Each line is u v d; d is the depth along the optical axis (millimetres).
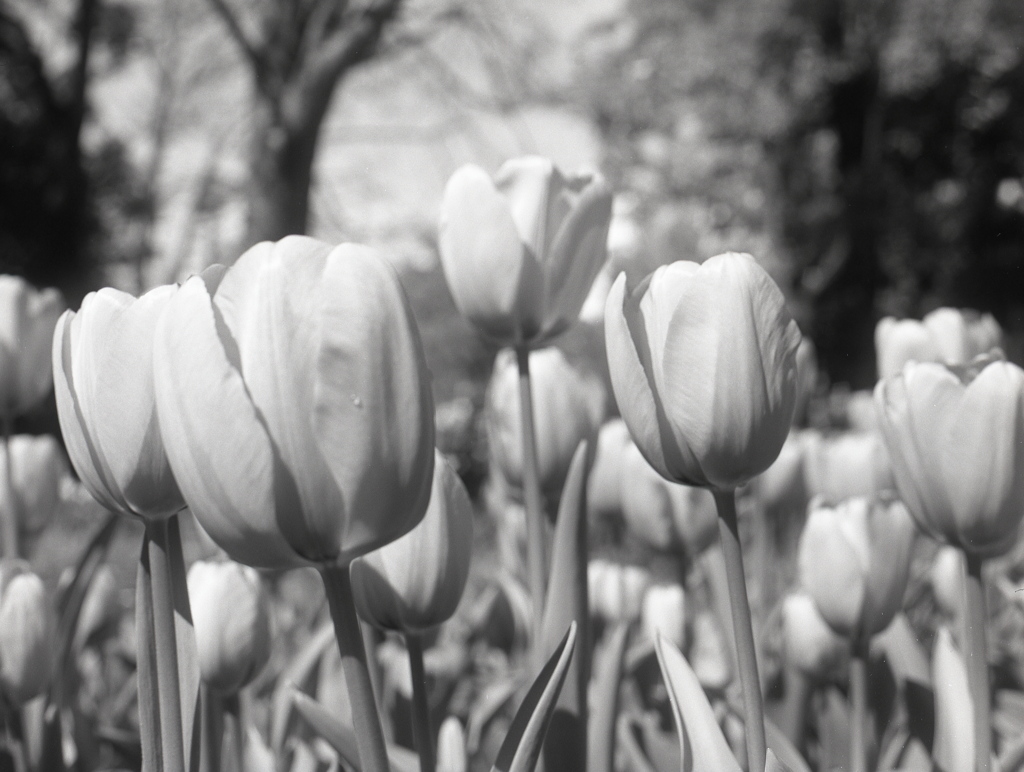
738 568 641
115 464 623
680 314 629
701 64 12281
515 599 1376
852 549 819
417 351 582
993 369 697
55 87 10609
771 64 12609
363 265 576
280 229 8844
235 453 569
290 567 587
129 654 1421
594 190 861
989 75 12234
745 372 626
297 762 905
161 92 10711
